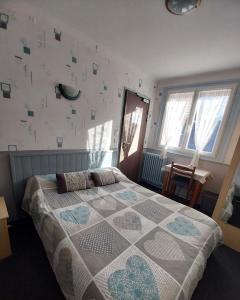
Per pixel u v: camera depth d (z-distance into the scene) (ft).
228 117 8.39
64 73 6.20
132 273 2.84
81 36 6.36
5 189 5.57
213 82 8.76
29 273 4.22
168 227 4.42
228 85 8.26
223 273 5.00
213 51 6.51
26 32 5.05
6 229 4.48
